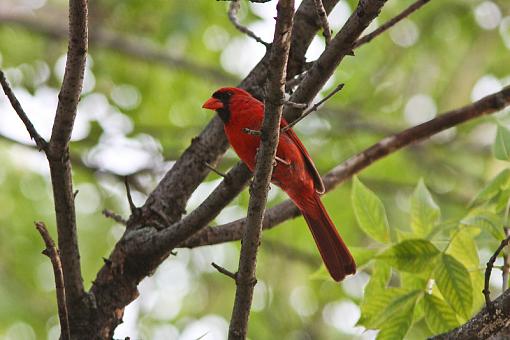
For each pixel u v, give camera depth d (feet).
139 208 21.61
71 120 17.76
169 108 44.60
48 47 44.39
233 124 22.62
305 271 43.96
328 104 45.01
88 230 45.01
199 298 44.88
